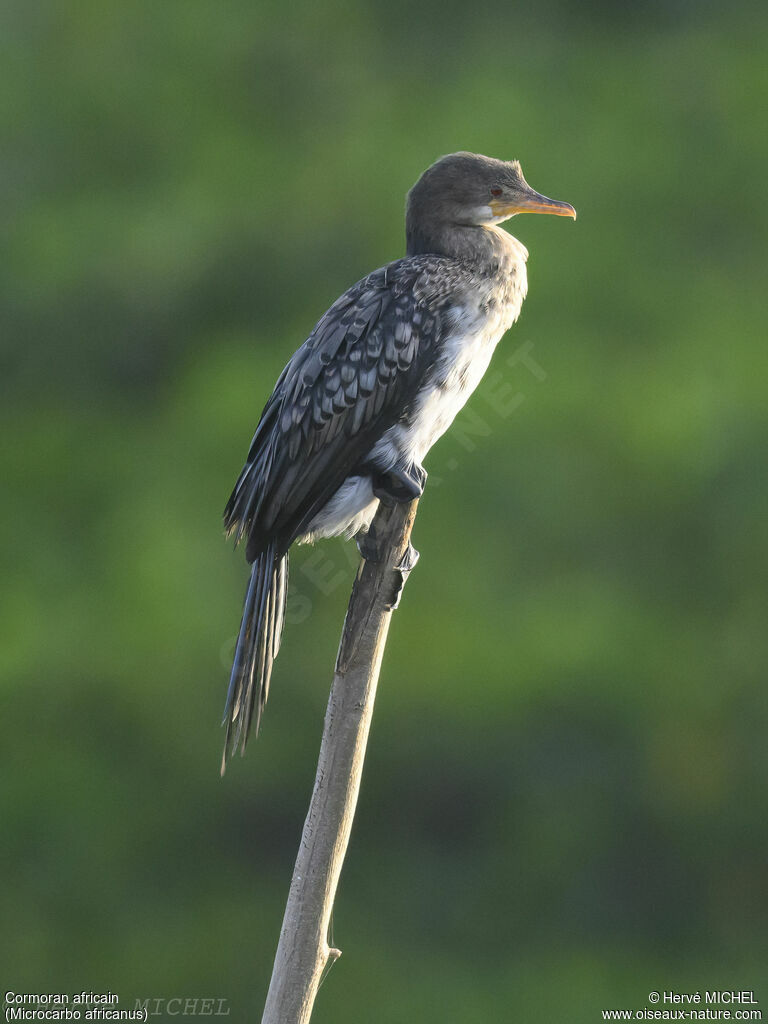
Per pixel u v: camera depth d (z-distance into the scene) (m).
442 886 14.60
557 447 15.74
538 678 14.34
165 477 16.81
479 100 19.94
